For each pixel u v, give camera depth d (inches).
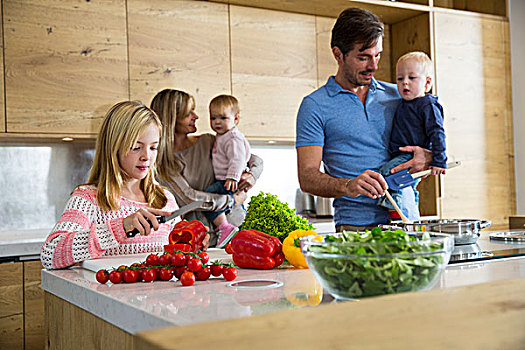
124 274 44.1
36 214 127.1
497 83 157.8
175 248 50.6
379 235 36.2
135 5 123.3
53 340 52.5
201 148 119.6
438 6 166.1
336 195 69.6
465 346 19.4
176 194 112.2
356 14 72.5
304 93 141.6
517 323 22.0
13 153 125.0
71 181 130.8
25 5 112.7
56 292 49.8
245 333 20.7
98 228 54.5
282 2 133.9
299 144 77.5
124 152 61.9
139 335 20.8
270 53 137.4
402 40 155.1
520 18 163.6
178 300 36.3
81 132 117.9
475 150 152.9
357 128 77.5
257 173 124.5
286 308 33.3
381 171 79.2
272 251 49.8
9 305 102.0
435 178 146.2
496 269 44.2
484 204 154.1
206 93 130.0
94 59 119.1
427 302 25.5
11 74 111.5
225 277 44.1
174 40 127.0
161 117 113.7
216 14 131.5
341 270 32.1
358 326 21.6
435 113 86.7
